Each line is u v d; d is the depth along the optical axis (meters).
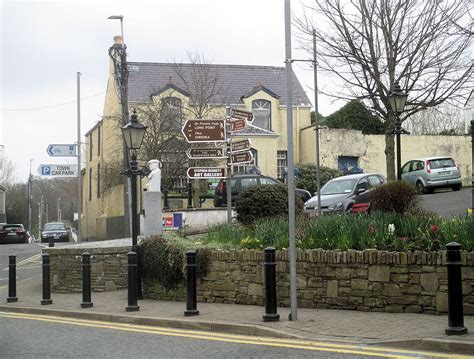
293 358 6.93
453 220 10.20
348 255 10.01
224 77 39.31
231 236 12.91
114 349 8.00
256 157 36.22
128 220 25.38
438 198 23.42
